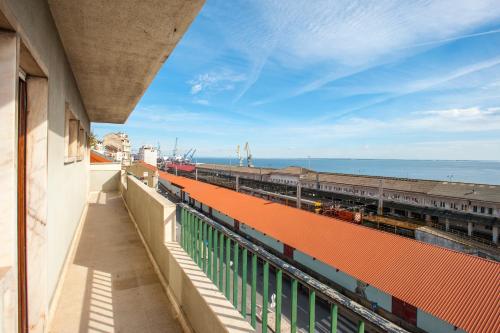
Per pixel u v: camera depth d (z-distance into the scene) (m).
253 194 54.19
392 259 13.98
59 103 3.63
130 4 2.93
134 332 2.82
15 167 1.80
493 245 25.05
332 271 15.40
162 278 3.83
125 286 3.76
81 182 7.20
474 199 29.42
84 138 8.20
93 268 4.29
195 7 2.99
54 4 2.90
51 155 3.02
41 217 2.64
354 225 18.59
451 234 26.77
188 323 2.74
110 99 7.50
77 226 5.91
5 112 1.77
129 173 9.79
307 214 22.25
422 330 11.16
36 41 2.38
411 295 11.48
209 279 2.74
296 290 1.64
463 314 9.92
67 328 2.86
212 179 72.31
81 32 3.56
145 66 4.89
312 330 1.48
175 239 3.89
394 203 36.66
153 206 4.56
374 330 1.11
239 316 2.08
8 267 1.72
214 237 2.69
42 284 2.64
